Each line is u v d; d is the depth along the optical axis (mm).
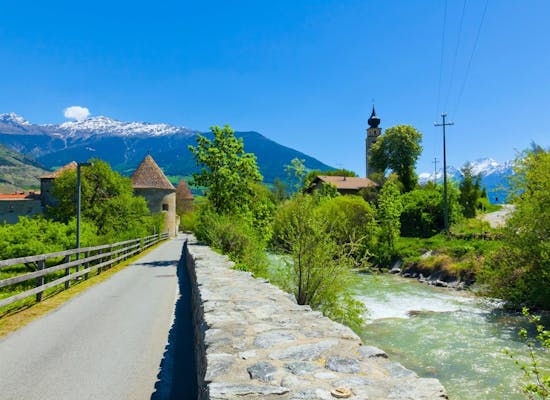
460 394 9688
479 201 58312
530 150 18516
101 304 11008
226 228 23234
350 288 25250
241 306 6957
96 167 38969
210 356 4289
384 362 4121
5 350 6883
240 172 27078
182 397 5109
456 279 25938
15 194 83125
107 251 22453
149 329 8367
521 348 13133
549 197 17016
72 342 7395
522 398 9336
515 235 18016
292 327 5539
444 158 41375
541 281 17422
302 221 14688
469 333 15078
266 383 3549
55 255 12328
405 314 18422
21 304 10875
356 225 37906
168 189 73250
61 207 39250
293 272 15359
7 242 19094
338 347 4613
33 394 5102
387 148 75188
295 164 54781
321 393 3311
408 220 45844
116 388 5348
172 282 15398
